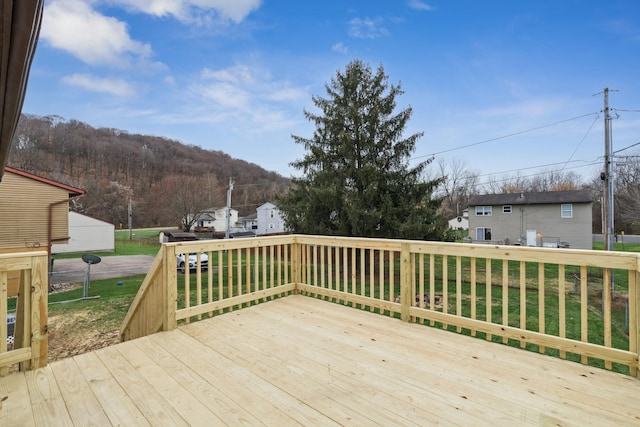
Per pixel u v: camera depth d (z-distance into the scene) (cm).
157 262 308
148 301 339
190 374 216
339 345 264
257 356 244
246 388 199
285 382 206
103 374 215
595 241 2486
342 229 977
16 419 168
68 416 171
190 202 3688
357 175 1000
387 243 339
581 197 2130
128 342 270
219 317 335
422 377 212
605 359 218
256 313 348
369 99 1052
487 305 274
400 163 1038
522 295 256
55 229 1298
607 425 163
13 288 1009
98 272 1633
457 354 247
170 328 297
